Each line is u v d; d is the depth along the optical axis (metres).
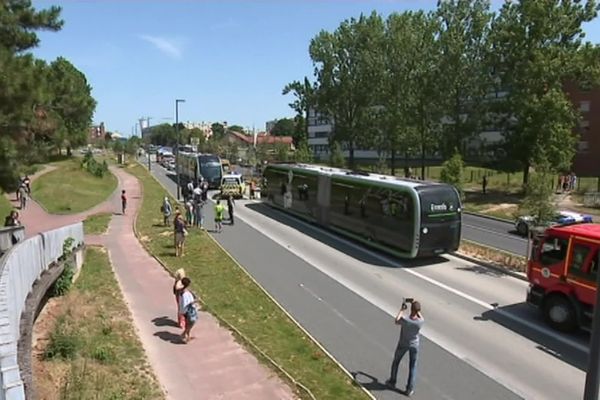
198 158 53.41
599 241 13.17
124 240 26.31
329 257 23.25
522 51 46.69
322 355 12.16
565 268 13.89
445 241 22.08
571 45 47.34
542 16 45.62
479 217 37.19
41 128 18.34
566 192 45.81
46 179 51.28
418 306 10.41
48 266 15.40
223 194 45.88
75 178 54.81
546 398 10.47
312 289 17.95
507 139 48.31
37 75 16.17
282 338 13.14
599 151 58.94
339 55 69.12
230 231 29.92
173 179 68.56
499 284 18.84
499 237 28.72
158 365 10.99
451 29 51.38
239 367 11.07
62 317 13.04
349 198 27.28
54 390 9.10
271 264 21.66
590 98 58.91
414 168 75.88
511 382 11.11
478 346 13.05
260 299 16.52
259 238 27.80
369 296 17.22
